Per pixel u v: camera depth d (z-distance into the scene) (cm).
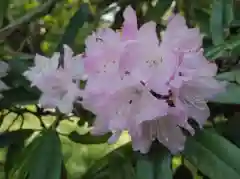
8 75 59
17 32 75
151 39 49
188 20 70
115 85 48
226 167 48
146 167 49
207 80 49
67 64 50
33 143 54
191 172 59
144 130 50
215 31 58
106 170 57
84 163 74
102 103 49
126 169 53
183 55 49
